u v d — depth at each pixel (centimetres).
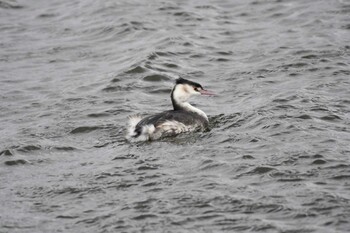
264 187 1464
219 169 1554
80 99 2075
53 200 1470
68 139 1795
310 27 2547
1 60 2445
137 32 2575
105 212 1402
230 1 2867
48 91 2162
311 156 1578
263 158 1594
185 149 1666
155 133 1723
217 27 2619
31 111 2019
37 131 1853
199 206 1401
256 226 1320
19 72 2336
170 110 1823
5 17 2850
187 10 2752
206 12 2756
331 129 1745
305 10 2700
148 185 1501
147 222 1353
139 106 1998
